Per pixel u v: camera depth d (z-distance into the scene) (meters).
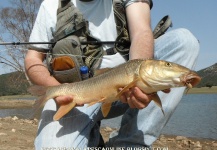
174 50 3.29
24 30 28.83
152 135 3.25
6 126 8.73
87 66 3.41
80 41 3.44
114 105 3.52
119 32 3.45
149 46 3.07
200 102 31.75
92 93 2.90
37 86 3.18
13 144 6.08
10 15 28.33
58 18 3.55
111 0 3.48
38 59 3.60
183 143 7.96
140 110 3.26
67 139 3.18
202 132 11.05
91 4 3.55
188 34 3.34
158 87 2.55
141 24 3.21
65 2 3.58
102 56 3.46
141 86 2.57
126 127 3.32
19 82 30.27
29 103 37.84
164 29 3.56
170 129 12.00
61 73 3.37
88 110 3.36
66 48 3.38
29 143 6.30
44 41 3.66
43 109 3.46
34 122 10.69
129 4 3.34
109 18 3.49
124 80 2.65
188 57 3.29
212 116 16.64
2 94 56.75
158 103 2.65
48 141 3.19
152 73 2.54
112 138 3.54
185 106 26.17
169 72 2.52
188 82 2.51
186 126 12.83
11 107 34.50
